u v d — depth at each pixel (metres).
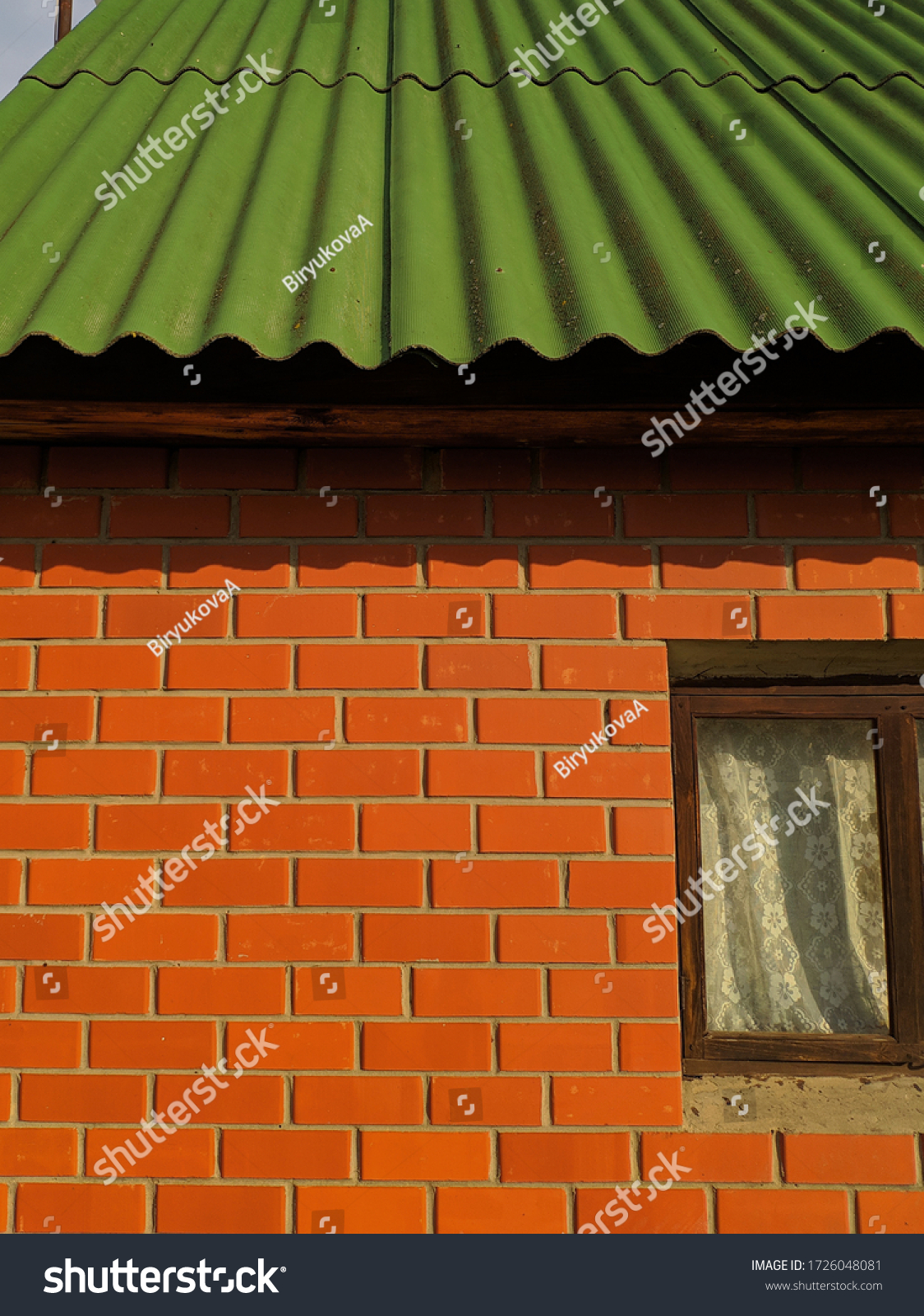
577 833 1.74
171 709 1.77
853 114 2.21
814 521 1.83
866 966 1.88
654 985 1.70
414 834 1.74
